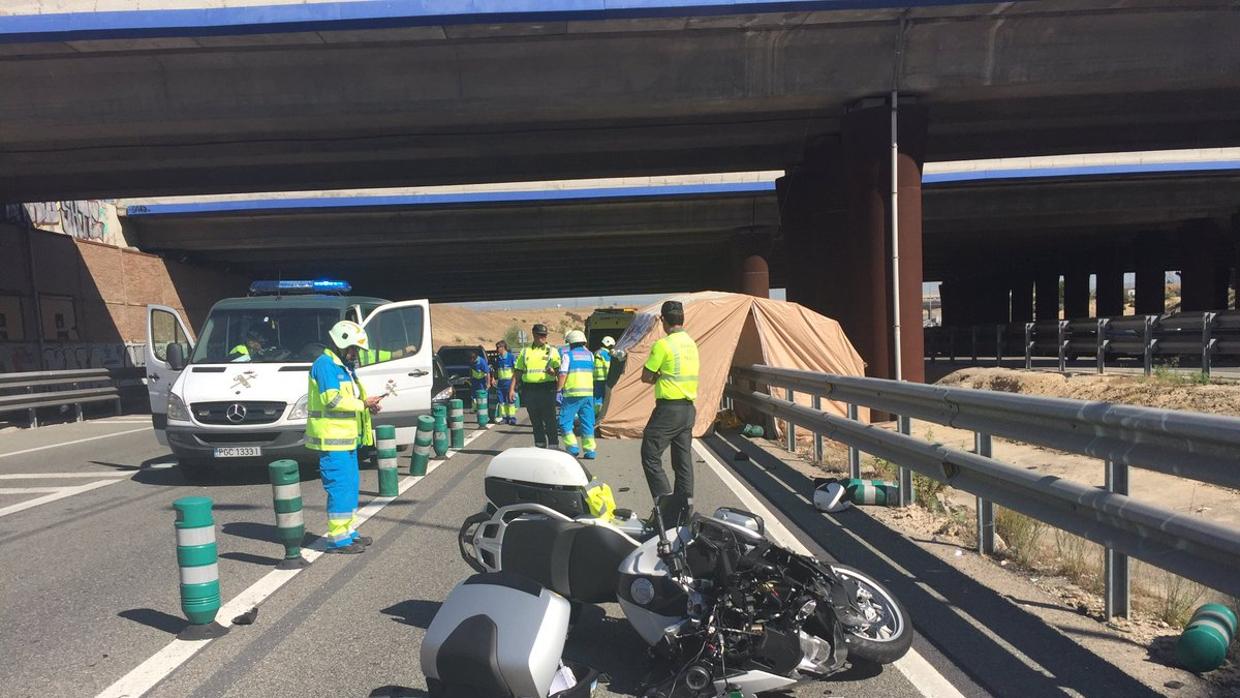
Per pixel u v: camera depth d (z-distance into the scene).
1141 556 4.12
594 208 30.77
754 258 31.77
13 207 23.52
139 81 16.66
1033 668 4.18
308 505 8.62
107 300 26.27
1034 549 6.24
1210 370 17.17
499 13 14.95
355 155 21.06
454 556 6.57
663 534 4.13
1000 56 16.17
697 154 22.89
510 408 16.95
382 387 10.79
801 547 6.48
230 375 9.67
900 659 4.34
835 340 14.44
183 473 10.21
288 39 15.61
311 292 11.70
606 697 4.05
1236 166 27.69
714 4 14.92
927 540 6.67
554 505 5.13
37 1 15.05
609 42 16.31
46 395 17.53
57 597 5.68
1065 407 4.71
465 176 23.41
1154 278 39.50
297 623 5.10
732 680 3.76
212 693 4.12
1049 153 23.08
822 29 15.86
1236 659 4.19
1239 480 3.55
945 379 21.05
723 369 13.81
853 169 17.25
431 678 3.64
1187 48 15.95
